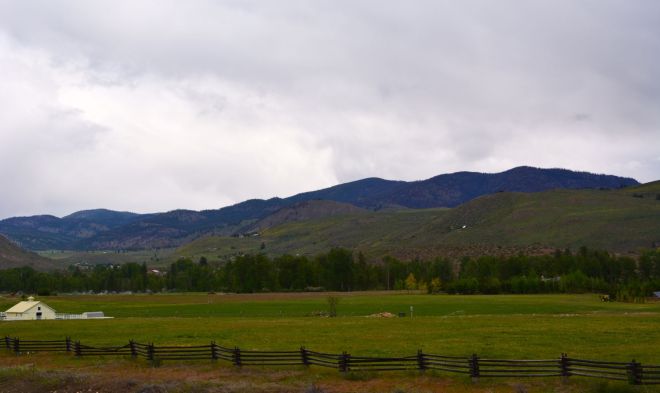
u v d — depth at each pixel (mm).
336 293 178250
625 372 37469
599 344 52406
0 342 61312
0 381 43031
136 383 40031
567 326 67562
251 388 37125
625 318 78312
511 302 128125
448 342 55875
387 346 54125
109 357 52250
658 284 143750
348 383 38844
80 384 40625
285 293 186500
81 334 71875
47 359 53500
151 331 72688
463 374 39406
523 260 197625
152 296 179000
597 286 166250
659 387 33562
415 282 196375
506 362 39812
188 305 135875
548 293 167125
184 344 58938
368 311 109875
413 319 83375
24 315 104375
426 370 40469
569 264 196500
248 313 110500
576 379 36562
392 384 38000
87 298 171750
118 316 110125
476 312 103562
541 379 37312
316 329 70938
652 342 53156
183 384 38688
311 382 38469
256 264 199125
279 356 45906
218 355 48375
